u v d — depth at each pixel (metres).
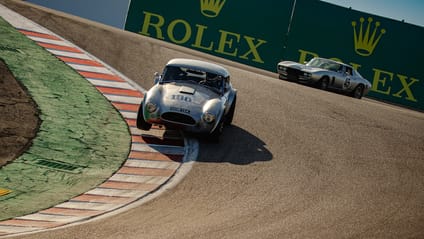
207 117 50.28
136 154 49.53
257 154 51.72
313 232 32.88
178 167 46.88
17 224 34.06
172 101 50.75
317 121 65.31
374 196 42.84
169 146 51.66
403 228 35.25
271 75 97.56
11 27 76.69
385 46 109.25
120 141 52.12
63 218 35.59
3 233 31.56
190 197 40.03
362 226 34.91
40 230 32.19
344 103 76.94
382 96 109.69
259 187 42.94
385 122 69.94
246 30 108.31
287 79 87.19
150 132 54.88
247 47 108.25
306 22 108.25
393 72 109.56
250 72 86.56
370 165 52.19
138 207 37.66
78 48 76.19
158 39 107.81
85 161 47.50
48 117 54.81
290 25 108.25
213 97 52.41
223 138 54.72
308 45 108.62
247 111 64.94
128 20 108.38
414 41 109.44
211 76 53.97
